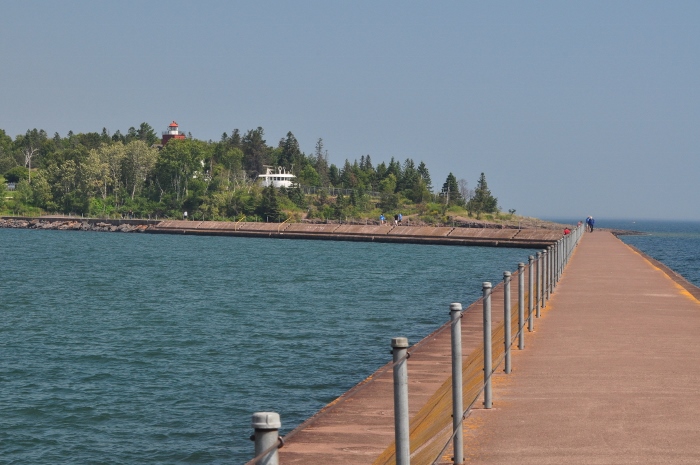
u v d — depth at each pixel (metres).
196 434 19.12
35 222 182.75
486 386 12.45
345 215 182.12
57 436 19.06
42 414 20.88
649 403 12.70
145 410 21.17
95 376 25.36
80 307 44.12
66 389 23.58
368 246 122.56
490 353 12.38
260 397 22.50
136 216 188.25
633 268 43.44
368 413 14.38
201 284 58.28
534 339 19.48
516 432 11.05
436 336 23.20
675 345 18.45
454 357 9.41
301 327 35.75
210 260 87.44
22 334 34.03
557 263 34.78
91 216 187.62
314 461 11.67
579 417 11.84
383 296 49.53
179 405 21.67
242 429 19.50
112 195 195.50
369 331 34.53
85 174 191.62
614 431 11.04
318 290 53.41
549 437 10.77
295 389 23.45
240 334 33.69
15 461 17.34
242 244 126.81
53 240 135.75
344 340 32.06
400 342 6.87
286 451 12.16
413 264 81.50
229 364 27.16
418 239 130.12
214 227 159.50
